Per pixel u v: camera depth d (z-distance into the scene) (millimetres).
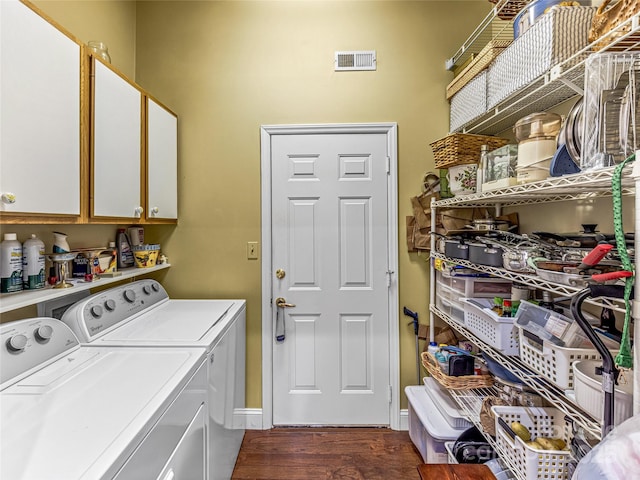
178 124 2023
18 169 960
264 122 2023
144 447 768
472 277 1510
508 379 1354
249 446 1859
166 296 1944
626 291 660
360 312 2037
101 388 930
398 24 2000
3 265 1138
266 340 2031
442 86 2002
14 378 961
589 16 1071
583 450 910
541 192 1125
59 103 1108
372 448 1838
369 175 2025
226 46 2018
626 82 784
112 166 1389
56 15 1429
